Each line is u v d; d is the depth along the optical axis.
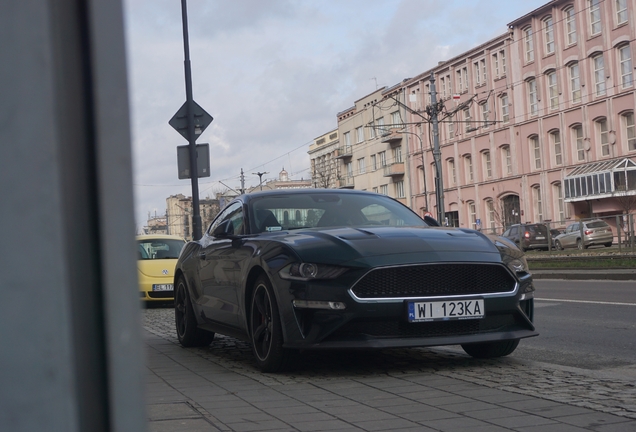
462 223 60.53
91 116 0.76
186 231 117.31
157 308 14.77
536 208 52.34
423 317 5.42
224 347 7.98
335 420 4.12
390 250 5.53
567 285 17.80
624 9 43.84
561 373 5.53
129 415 0.77
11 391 0.71
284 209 6.86
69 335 0.74
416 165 67.06
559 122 49.38
